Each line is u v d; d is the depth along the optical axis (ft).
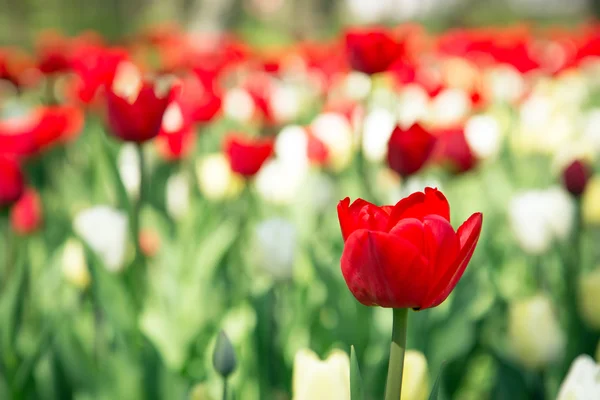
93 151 8.21
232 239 7.58
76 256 7.17
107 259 7.12
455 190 8.23
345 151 8.72
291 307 7.41
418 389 6.00
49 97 10.52
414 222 4.87
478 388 7.32
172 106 8.56
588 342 6.97
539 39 20.61
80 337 7.01
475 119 9.02
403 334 5.18
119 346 6.86
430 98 9.57
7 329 7.01
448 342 7.11
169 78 10.41
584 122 10.73
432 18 46.60
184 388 6.74
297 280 7.51
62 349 6.88
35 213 7.60
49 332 6.97
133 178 7.90
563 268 7.23
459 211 8.32
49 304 7.49
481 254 7.70
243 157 7.79
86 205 8.45
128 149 8.16
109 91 6.82
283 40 39.83
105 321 7.00
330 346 7.23
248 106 10.22
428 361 7.03
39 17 37.58
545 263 7.75
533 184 9.22
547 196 7.37
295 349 7.08
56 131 7.94
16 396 6.80
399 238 4.74
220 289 7.48
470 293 7.22
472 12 51.67
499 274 7.84
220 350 6.10
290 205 8.23
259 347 6.81
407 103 9.66
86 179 8.92
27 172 8.88
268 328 6.82
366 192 7.65
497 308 7.33
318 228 8.26
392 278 4.84
